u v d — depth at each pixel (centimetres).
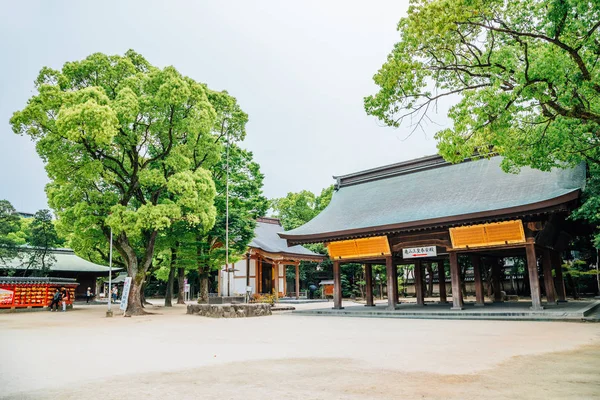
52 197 2489
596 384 626
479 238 1961
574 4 844
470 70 1200
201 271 3297
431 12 1028
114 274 4897
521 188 1969
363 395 578
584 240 2816
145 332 1530
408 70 1159
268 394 592
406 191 2534
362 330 1471
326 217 2684
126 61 2528
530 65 992
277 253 4025
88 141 2236
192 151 2692
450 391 592
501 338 1155
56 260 4250
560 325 1448
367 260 2492
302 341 1197
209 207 2538
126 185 2694
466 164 2452
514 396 561
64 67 2445
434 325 1592
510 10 1124
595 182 1750
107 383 675
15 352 1038
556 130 1126
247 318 2198
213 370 775
